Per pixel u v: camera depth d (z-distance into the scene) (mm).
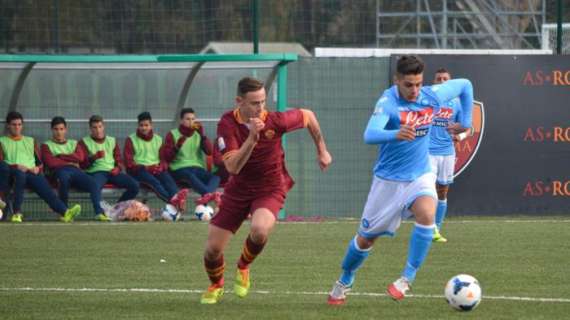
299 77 48312
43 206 48250
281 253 33375
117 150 46469
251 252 22453
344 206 48594
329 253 33375
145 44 59719
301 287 26031
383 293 24969
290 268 29766
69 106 49500
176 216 45312
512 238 38062
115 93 49875
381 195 22516
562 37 55188
